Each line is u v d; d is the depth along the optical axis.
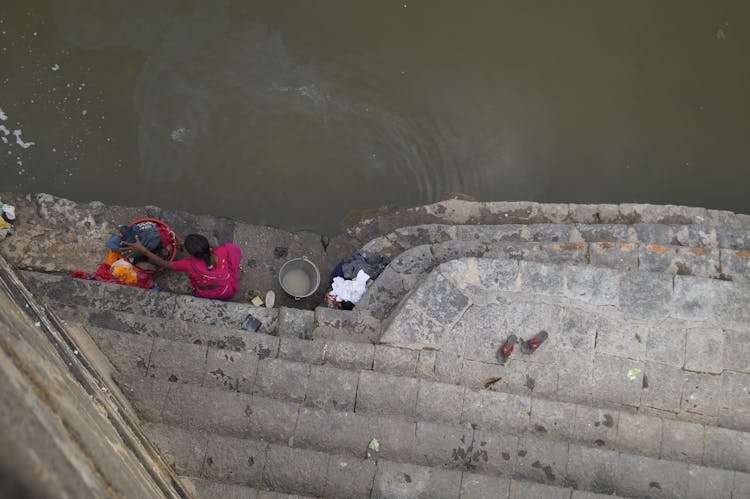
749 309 5.94
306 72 9.01
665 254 6.48
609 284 6.04
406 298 6.11
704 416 5.82
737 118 8.93
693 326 5.93
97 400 4.66
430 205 7.67
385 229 7.55
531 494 5.22
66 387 3.84
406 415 5.70
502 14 9.09
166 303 6.46
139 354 5.83
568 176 8.90
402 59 9.09
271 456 5.36
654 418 5.65
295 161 8.75
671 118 8.98
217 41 8.93
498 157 8.94
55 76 8.55
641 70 9.09
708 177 8.83
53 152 8.36
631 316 5.96
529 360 5.92
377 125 8.95
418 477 5.29
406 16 9.09
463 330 5.98
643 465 5.38
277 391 5.79
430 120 9.01
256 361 5.84
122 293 6.45
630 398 5.86
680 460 5.58
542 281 6.05
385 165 8.85
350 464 5.33
